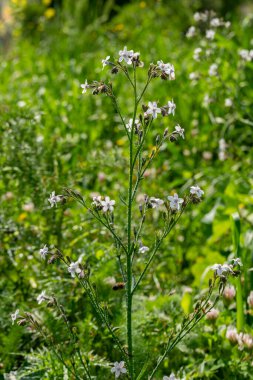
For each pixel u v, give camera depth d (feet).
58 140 20.49
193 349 13.24
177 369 13.14
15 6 42.37
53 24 40.65
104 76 26.27
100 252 14.66
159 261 16.55
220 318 13.71
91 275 14.29
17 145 16.47
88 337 13.29
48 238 15.72
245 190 19.52
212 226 17.98
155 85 25.34
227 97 21.39
